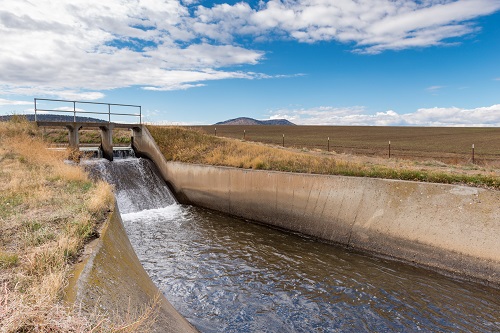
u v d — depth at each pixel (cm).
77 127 2475
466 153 3266
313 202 1686
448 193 1309
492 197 1207
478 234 1188
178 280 1145
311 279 1180
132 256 883
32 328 372
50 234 753
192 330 748
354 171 1678
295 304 1007
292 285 1130
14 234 764
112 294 552
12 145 1952
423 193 1365
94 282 552
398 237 1370
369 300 1037
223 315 938
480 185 1324
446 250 1241
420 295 1073
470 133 6762
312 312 966
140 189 2370
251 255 1404
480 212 1211
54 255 613
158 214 2108
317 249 1507
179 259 1336
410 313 965
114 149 2850
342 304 1011
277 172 1862
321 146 4147
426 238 1297
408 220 1360
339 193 1597
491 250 1148
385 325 905
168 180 2577
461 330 884
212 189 2233
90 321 429
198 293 1058
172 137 2861
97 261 641
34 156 1836
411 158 2833
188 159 2466
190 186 2391
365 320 928
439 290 1109
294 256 1406
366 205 1498
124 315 503
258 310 970
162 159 2630
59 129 3212
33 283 486
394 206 1416
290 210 1786
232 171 2097
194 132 3077
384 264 1331
